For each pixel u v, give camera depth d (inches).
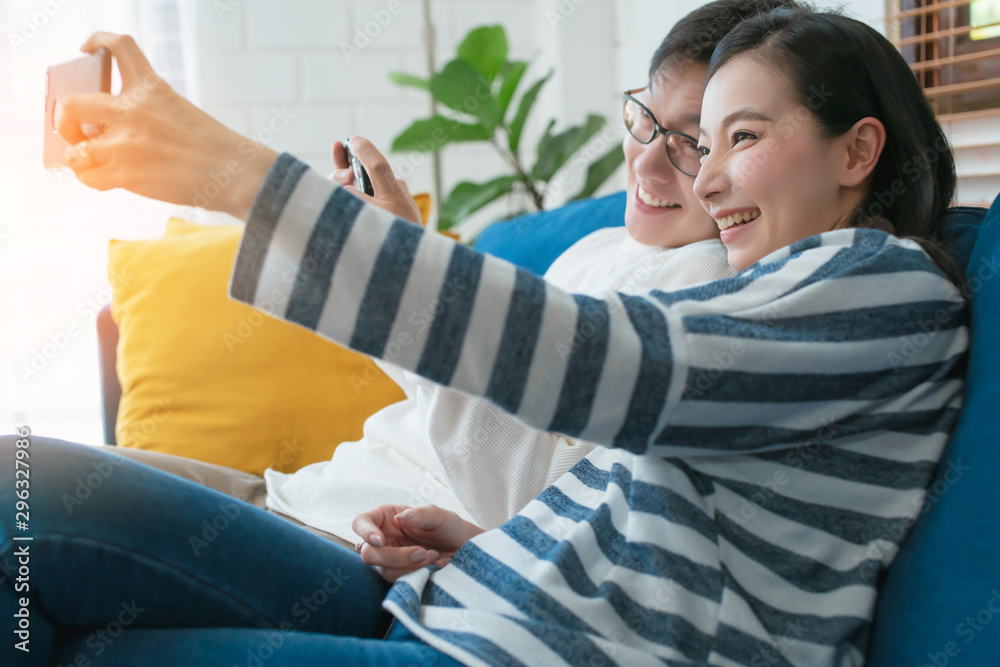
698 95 32.4
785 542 23.9
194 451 47.8
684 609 22.3
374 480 34.0
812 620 23.0
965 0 44.5
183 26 89.5
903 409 24.1
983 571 20.6
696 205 33.3
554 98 97.4
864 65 25.8
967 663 20.2
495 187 79.1
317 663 20.8
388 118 98.8
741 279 23.6
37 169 86.7
